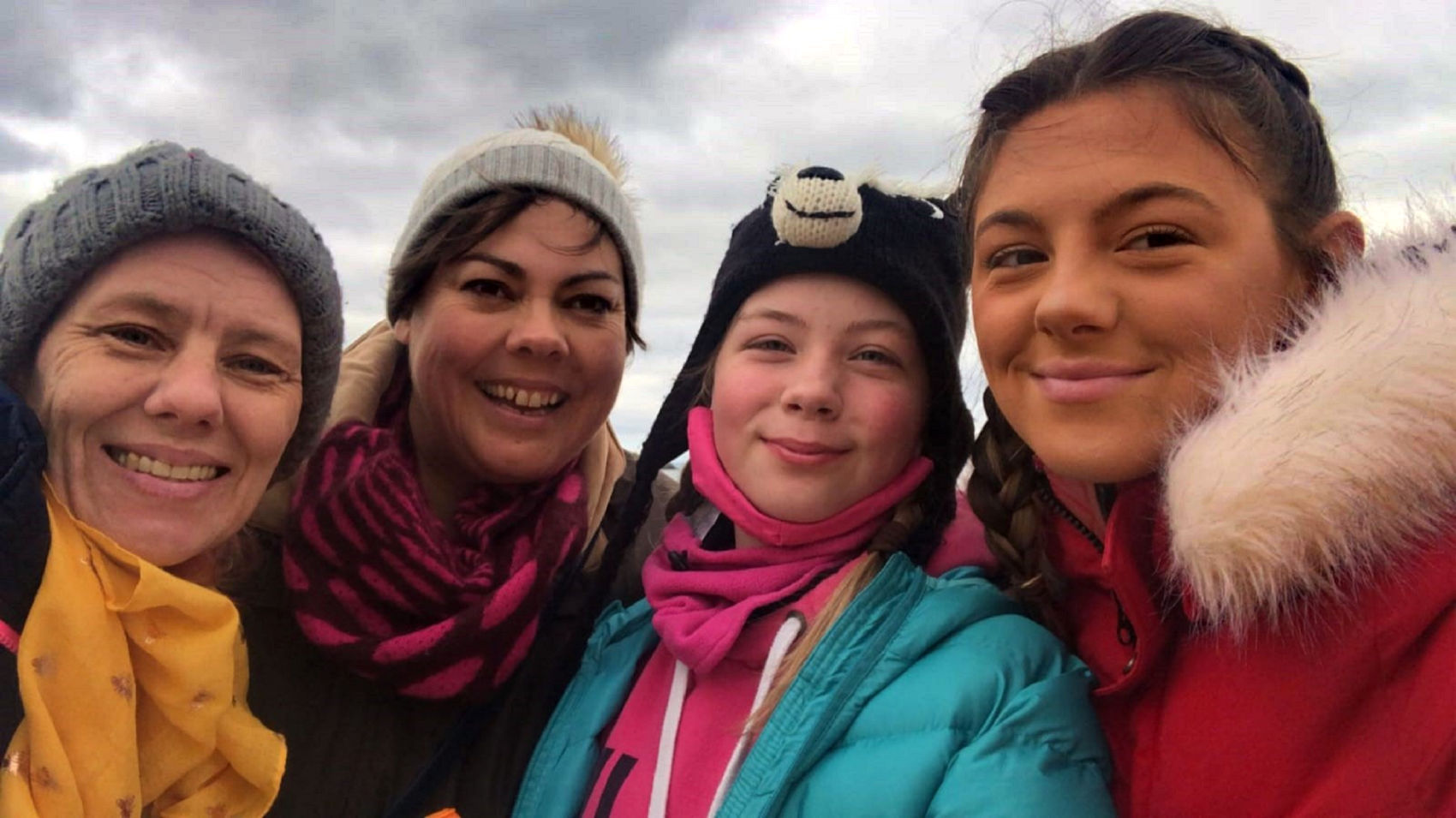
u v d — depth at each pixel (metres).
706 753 0.54
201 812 0.50
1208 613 0.44
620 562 0.70
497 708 0.64
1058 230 0.46
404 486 0.65
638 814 0.54
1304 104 0.49
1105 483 0.47
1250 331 0.44
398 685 0.60
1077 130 0.46
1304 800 0.40
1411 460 0.40
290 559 0.63
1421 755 0.38
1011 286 0.48
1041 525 0.55
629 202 0.76
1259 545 0.40
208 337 0.49
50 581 0.45
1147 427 0.45
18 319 0.48
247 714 0.53
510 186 0.68
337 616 0.61
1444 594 0.39
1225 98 0.45
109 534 0.48
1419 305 0.41
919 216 0.62
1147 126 0.45
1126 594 0.46
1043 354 0.47
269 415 0.51
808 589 0.57
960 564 0.62
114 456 0.49
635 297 0.77
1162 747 0.45
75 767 0.45
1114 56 0.47
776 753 0.51
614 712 0.60
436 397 0.70
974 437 0.65
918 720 0.49
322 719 0.62
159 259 0.48
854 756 0.50
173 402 0.48
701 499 0.71
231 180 0.50
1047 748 0.47
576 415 0.72
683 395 0.70
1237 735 0.42
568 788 0.58
